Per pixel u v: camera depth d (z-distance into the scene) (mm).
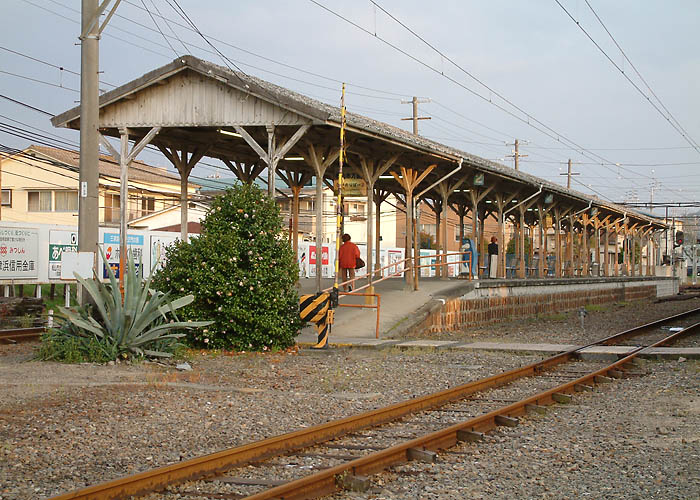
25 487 5730
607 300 40469
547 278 32969
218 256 14852
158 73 17844
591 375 11711
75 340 12875
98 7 13836
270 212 15594
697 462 6742
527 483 6180
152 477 5645
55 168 42344
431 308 20703
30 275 20938
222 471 6188
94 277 13508
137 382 10523
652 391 10883
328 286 24094
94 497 5223
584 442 7633
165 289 15156
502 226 29625
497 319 26062
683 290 63250
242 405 9188
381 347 15820
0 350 14758
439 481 6195
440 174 25359
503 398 10297
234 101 17594
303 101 17844
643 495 5797
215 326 14938
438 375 12258
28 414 8148
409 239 22875
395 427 8250
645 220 50844
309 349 15375
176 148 20688
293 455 6824
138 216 43875
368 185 20422
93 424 7832
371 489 5926
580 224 43562
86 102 13781
